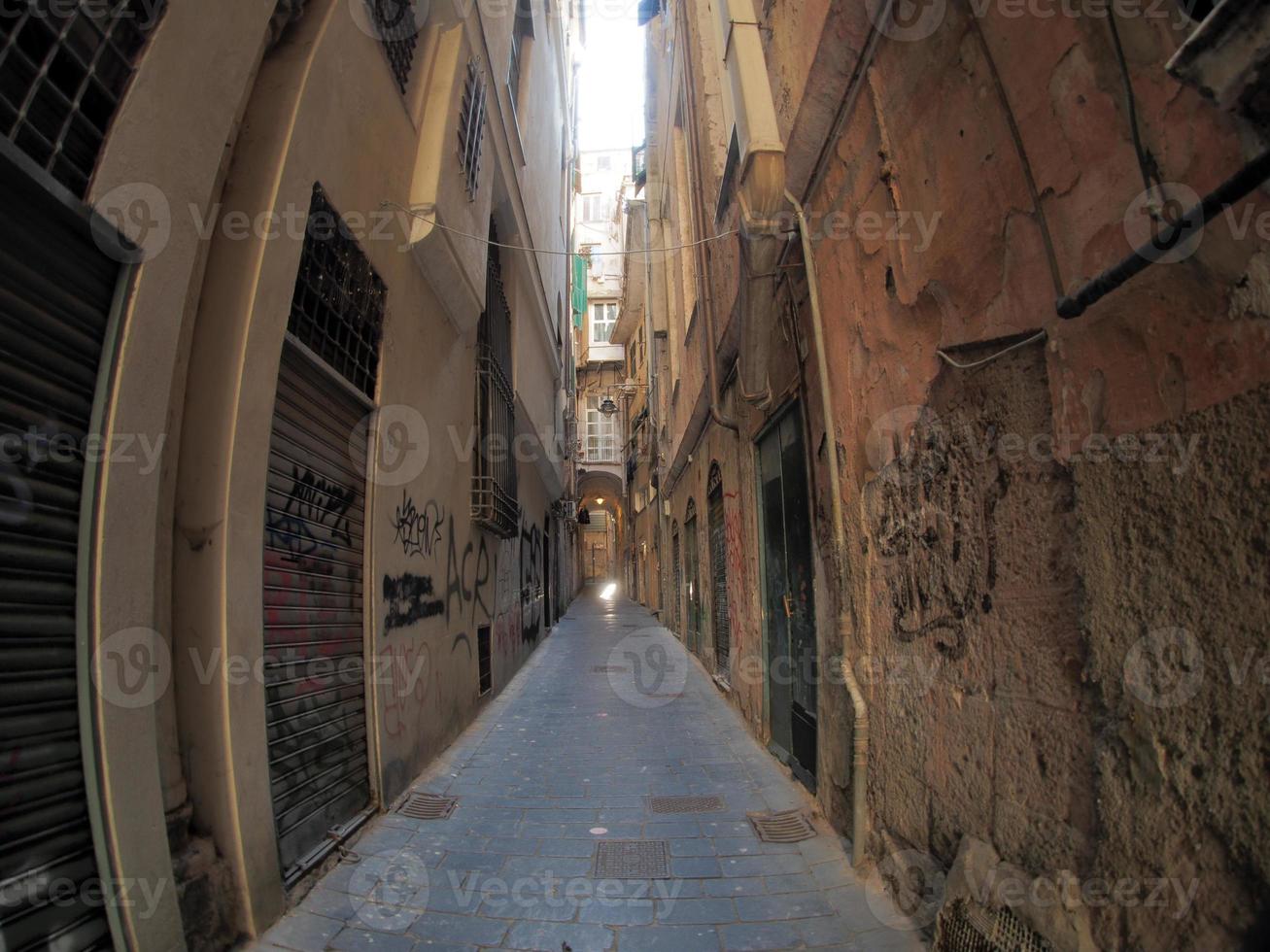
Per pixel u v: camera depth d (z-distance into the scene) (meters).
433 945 2.75
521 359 10.57
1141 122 1.47
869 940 2.70
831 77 3.30
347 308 3.91
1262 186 1.18
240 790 2.65
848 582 3.52
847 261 3.47
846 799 3.57
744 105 3.86
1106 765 1.63
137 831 2.14
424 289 5.20
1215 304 1.32
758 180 3.70
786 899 3.10
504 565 9.06
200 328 2.76
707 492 9.38
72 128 1.93
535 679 9.57
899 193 2.83
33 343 1.90
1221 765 1.30
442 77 5.23
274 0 2.82
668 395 13.95
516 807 4.33
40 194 1.86
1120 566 1.59
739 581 6.80
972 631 2.29
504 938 2.81
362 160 3.97
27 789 1.85
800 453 4.50
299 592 3.36
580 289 31.89
